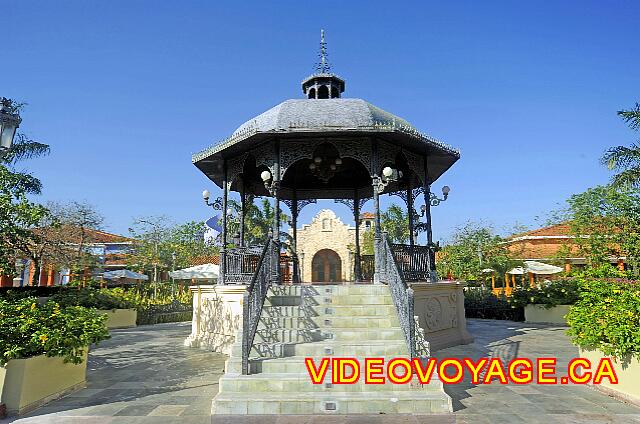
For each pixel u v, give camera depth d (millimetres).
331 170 12648
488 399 5883
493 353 9375
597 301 6988
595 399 5887
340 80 12094
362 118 9711
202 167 11953
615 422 4945
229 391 5664
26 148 16938
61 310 6961
